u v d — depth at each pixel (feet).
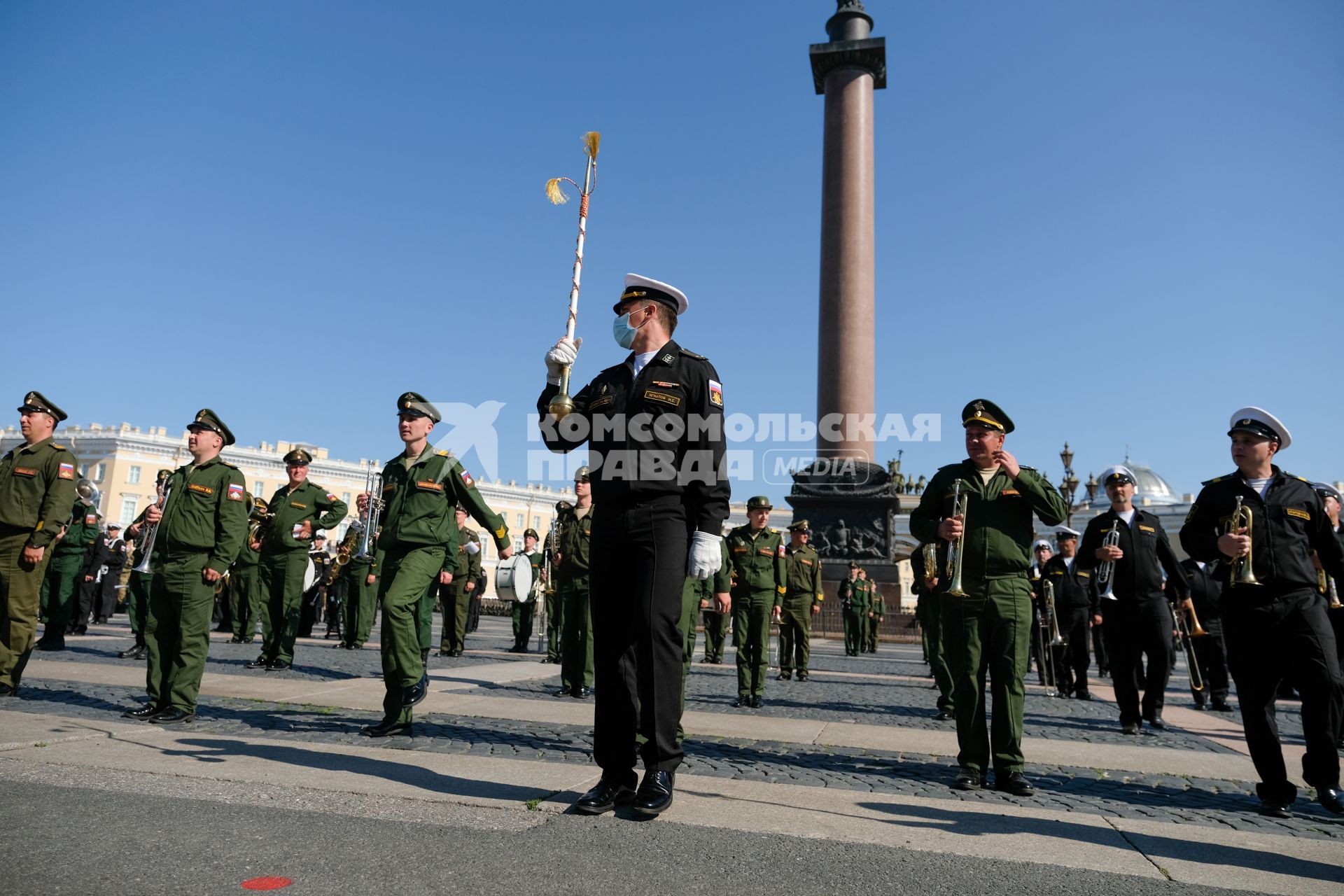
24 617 22.53
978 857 10.66
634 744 12.88
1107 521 27.43
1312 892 9.88
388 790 12.71
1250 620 15.61
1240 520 15.96
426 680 19.26
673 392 13.38
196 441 21.22
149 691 20.58
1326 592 17.81
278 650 33.99
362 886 8.48
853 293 95.25
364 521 46.01
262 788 12.44
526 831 10.77
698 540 13.14
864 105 100.01
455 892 8.39
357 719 21.09
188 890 8.18
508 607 141.79
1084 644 37.58
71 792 11.68
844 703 31.91
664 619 12.76
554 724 21.33
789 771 16.65
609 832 10.94
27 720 17.93
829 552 94.48
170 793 11.85
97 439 220.84
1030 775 17.70
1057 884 9.66
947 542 16.90
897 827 11.99
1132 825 12.98
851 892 9.00
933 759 19.17
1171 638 26.73
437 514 19.92
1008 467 16.65
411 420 20.42
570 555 28.96
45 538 22.72
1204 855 11.32
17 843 9.29
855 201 97.09
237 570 35.09
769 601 29.60
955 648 16.44
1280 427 16.47
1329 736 15.24
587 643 28.60
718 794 13.65
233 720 20.18
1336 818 14.84
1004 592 16.24
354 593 45.73
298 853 9.45
